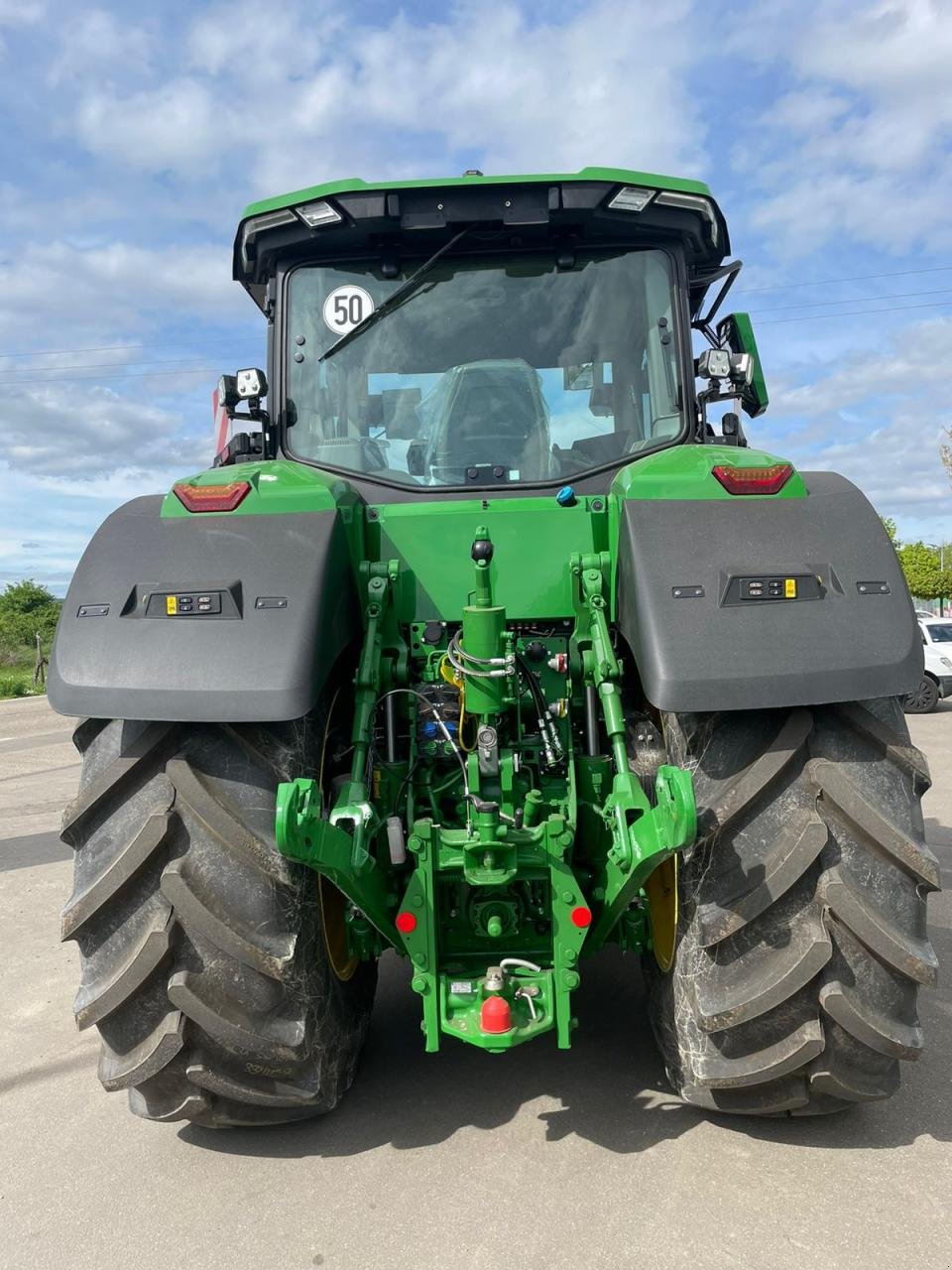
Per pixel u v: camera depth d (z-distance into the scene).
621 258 3.20
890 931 2.15
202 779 2.28
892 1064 2.31
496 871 2.30
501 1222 2.21
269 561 2.38
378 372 3.20
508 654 2.41
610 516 2.74
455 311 3.19
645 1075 2.85
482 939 2.50
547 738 2.59
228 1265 2.12
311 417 3.23
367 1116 2.70
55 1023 3.50
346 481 2.98
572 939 2.32
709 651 2.15
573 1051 3.02
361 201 3.05
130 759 2.29
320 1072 2.44
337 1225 2.23
